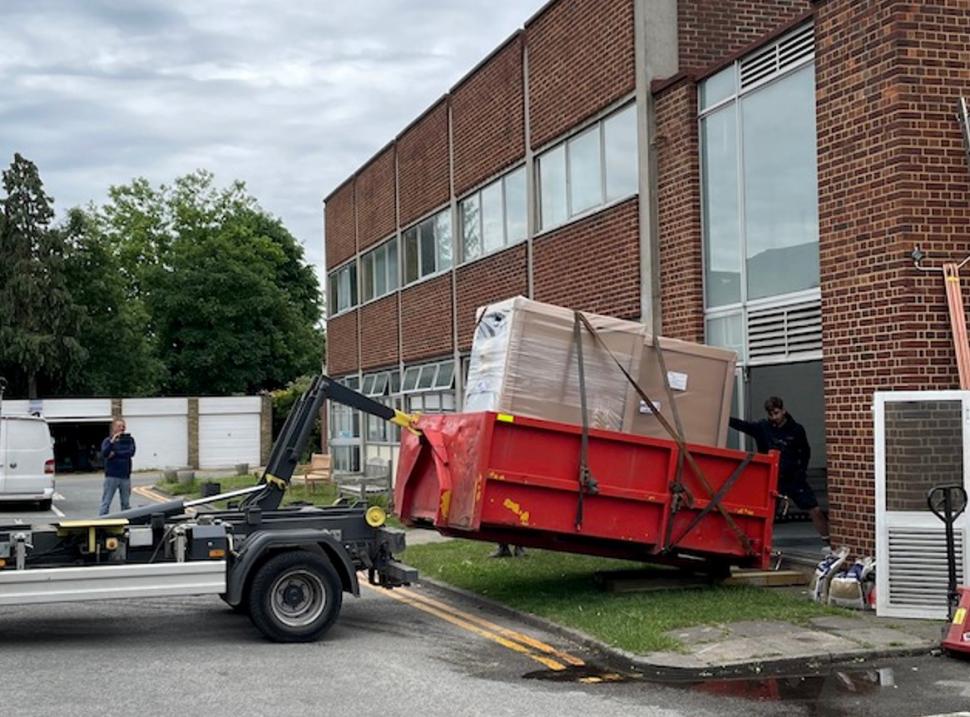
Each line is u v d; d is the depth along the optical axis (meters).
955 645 8.41
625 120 15.79
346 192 32.91
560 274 17.95
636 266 15.42
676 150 14.61
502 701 7.29
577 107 17.20
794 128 12.47
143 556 9.55
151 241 71.12
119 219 71.19
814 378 16.34
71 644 9.34
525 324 10.82
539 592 11.40
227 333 60.22
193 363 59.69
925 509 9.75
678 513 10.93
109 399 49.53
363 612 10.96
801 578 11.66
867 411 10.95
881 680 7.79
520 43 19.44
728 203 13.75
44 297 54.91
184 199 71.25
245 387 61.22
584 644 9.16
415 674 8.14
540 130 18.66
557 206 18.20
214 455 51.34
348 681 7.90
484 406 10.97
